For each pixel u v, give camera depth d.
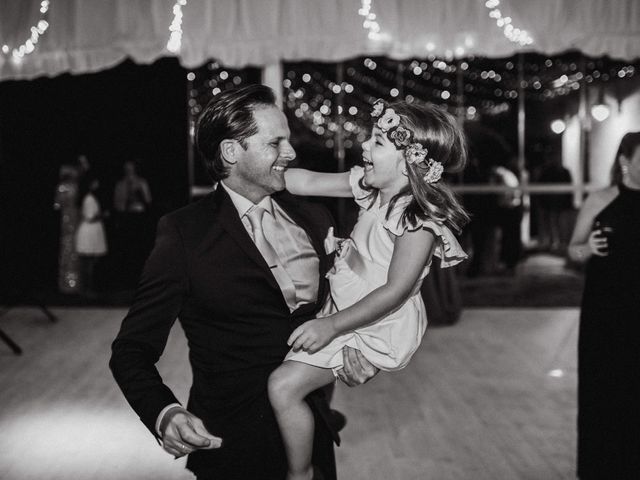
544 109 9.06
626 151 3.13
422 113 1.74
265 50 5.16
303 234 1.86
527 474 3.55
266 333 1.75
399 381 5.14
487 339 6.37
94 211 8.57
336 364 1.68
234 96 1.75
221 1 5.12
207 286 1.72
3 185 9.21
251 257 1.73
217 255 1.72
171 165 9.27
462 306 7.75
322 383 1.70
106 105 9.23
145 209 9.13
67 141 9.26
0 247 8.95
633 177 3.12
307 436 1.68
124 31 4.95
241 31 5.15
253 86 1.78
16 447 3.99
